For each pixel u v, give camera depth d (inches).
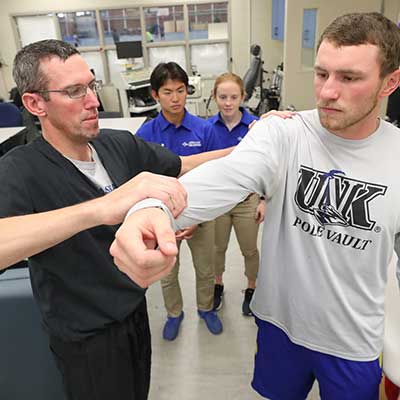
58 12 257.3
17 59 38.2
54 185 38.5
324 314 38.5
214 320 81.6
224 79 75.2
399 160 33.6
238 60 270.1
